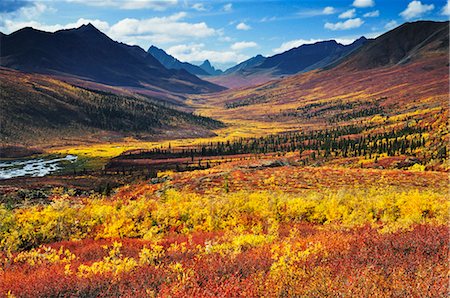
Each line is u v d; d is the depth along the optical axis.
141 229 23.97
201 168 161.50
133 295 9.83
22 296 10.35
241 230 22.03
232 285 9.70
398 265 10.52
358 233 18.14
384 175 71.81
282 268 10.89
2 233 20.92
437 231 14.70
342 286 8.93
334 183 63.97
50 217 23.19
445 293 8.27
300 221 27.38
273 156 191.50
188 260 13.59
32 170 181.00
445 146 131.00
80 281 11.09
